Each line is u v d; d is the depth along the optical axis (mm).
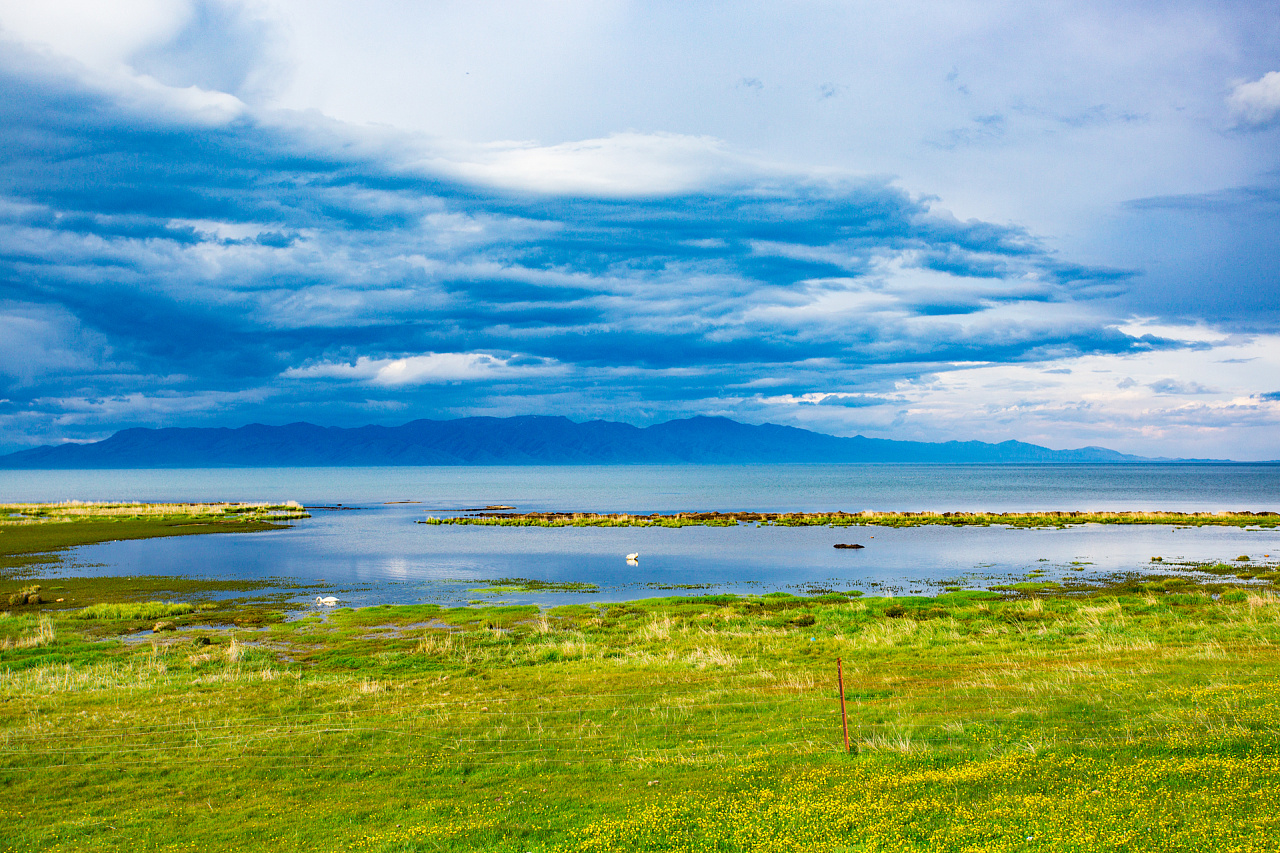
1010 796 12781
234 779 17281
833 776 14898
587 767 17109
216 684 26328
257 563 66812
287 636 36500
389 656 31094
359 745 19297
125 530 92188
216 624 40031
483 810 14859
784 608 43781
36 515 106688
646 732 19500
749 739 18359
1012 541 80062
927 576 57219
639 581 56656
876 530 93562
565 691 24547
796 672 25938
